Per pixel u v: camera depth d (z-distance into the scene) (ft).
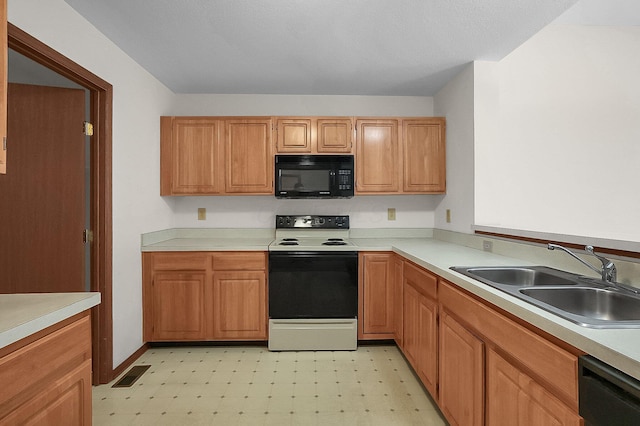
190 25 6.75
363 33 7.03
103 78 7.12
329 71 9.03
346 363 8.31
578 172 8.86
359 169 10.03
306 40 7.35
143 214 8.87
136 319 8.58
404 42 7.43
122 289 7.92
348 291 9.07
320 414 6.24
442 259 6.70
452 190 9.66
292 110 10.95
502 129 8.81
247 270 9.13
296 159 9.80
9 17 4.89
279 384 7.31
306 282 9.04
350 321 9.05
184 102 10.78
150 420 6.05
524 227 8.29
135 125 8.43
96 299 3.91
